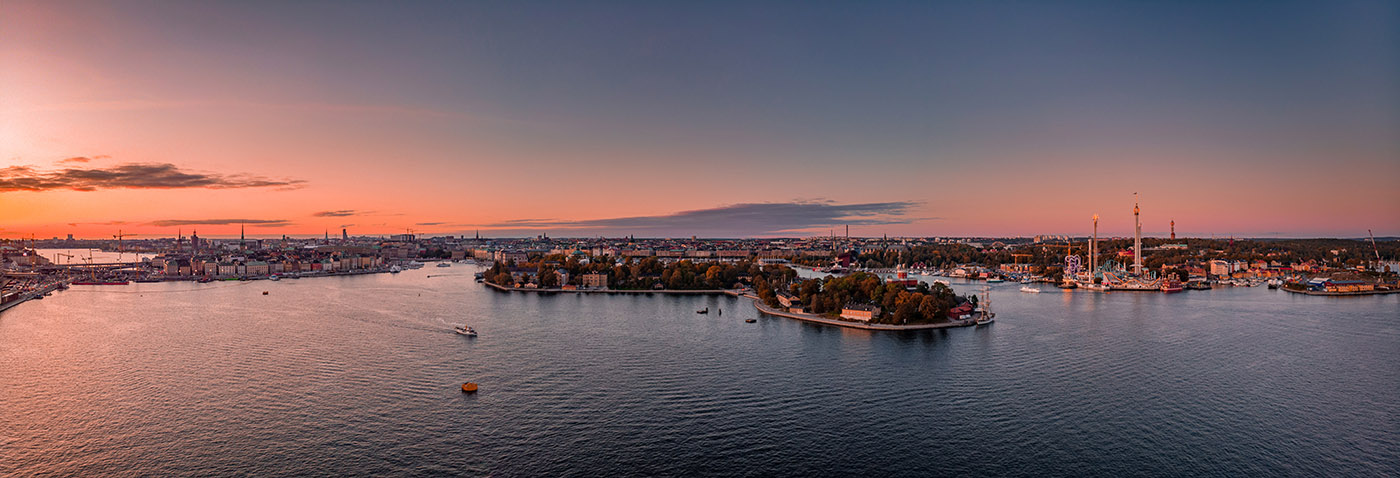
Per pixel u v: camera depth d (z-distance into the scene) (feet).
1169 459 642.22
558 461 636.07
